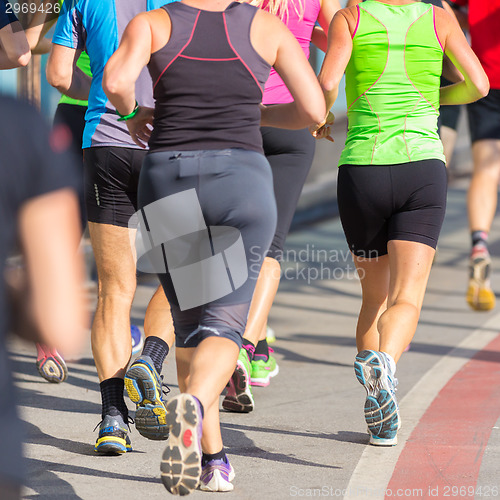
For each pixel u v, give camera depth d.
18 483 7.40
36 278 7.28
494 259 35.69
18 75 25.67
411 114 15.34
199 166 11.84
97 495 13.35
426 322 26.59
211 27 11.97
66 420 17.42
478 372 21.09
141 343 22.80
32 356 22.19
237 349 11.77
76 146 17.73
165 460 10.84
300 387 20.17
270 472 14.48
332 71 15.02
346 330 26.12
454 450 15.55
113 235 15.38
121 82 11.80
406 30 15.16
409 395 19.23
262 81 12.13
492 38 24.03
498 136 24.89
